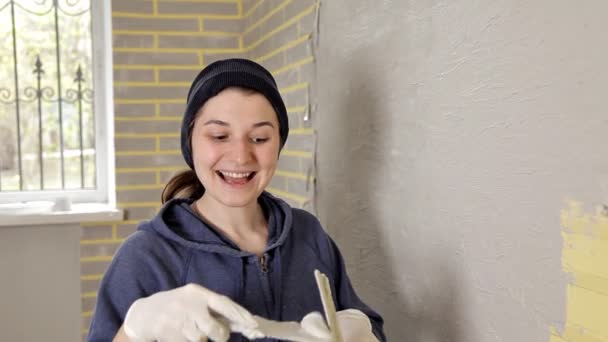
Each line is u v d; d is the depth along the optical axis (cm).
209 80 93
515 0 87
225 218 98
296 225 107
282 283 98
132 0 244
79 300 246
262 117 93
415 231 118
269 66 217
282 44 199
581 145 76
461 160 101
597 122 73
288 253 102
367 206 139
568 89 78
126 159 248
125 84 246
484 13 94
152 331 74
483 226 96
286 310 97
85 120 261
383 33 128
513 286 90
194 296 76
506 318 92
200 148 94
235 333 88
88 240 245
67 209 247
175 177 109
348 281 113
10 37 248
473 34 97
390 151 127
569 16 77
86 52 258
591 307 76
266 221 105
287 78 195
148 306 76
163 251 92
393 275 127
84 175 264
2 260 238
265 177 96
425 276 115
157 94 249
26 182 256
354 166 145
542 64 82
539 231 84
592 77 74
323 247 108
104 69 260
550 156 81
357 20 140
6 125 251
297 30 183
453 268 105
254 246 99
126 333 76
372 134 135
